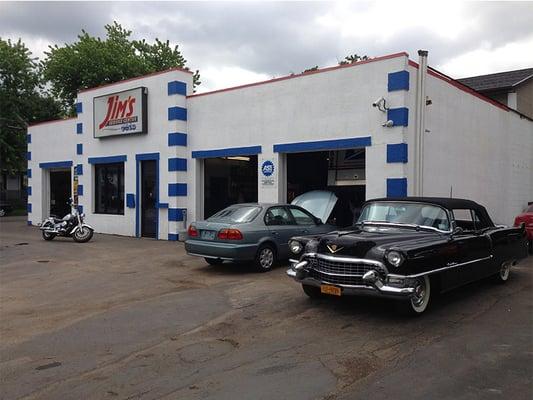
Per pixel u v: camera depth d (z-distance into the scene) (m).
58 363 4.96
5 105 34.75
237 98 14.77
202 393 4.18
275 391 4.20
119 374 4.64
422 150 11.42
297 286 8.53
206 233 9.98
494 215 16.58
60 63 32.75
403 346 5.34
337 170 14.54
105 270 10.42
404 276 5.98
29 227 22.38
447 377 4.46
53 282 9.20
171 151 16.08
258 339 5.66
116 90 17.88
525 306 7.09
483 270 7.73
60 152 21.89
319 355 5.09
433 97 12.72
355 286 6.23
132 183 17.42
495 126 16.70
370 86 11.91
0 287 8.77
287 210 10.77
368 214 7.97
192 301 7.56
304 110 13.17
